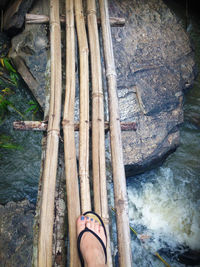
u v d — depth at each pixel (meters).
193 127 3.36
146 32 3.39
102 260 1.56
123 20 2.63
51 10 2.40
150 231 2.65
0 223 2.13
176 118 3.08
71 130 1.95
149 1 3.65
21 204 2.32
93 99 2.11
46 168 1.80
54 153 1.85
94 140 1.95
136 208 2.79
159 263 2.46
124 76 3.01
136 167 2.78
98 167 1.87
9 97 2.79
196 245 2.56
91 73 2.24
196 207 2.83
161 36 3.45
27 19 2.39
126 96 2.93
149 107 2.96
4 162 2.47
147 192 2.90
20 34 2.93
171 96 3.14
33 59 2.80
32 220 2.23
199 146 3.23
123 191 1.86
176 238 2.62
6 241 2.04
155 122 2.95
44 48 2.83
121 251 1.69
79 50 2.31
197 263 2.48
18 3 2.77
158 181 2.98
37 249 1.63
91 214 1.74
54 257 1.67
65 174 1.83
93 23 2.42
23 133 2.68
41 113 2.79
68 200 1.75
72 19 2.40
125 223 1.76
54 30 2.31
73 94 2.09
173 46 3.46
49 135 1.90
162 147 2.91
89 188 1.84
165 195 2.90
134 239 2.58
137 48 3.23
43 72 2.78
